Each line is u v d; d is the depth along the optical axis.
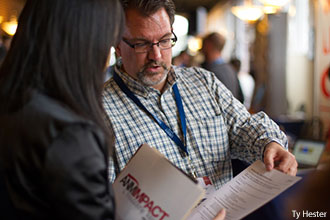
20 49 0.77
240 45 8.19
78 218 0.66
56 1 0.77
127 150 1.37
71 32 0.76
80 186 0.66
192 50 10.73
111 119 1.38
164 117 1.45
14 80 0.75
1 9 7.10
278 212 1.07
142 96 1.44
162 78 1.41
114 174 1.35
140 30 1.35
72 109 0.75
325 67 4.06
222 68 3.57
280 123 3.15
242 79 7.58
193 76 1.59
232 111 1.55
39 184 0.68
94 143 0.71
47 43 0.75
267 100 5.23
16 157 0.69
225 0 9.36
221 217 0.94
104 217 0.70
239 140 1.51
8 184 0.71
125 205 0.95
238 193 1.12
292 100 5.23
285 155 1.22
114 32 0.82
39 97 0.73
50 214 0.69
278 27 5.12
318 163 2.03
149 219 0.90
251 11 6.11
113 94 1.45
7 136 0.71
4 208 0.71
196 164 1.45
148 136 1.40
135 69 1.41
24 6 0.81
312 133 2.98
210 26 11.77
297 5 5.20
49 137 0.68
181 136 1.45
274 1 5.04
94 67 0.79
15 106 0.73
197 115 1.49
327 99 4.00
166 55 1.40
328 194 0.60
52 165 0.66
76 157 0.67
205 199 1.19
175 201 0.89
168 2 1.40
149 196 0.93
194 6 11.69
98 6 0.78
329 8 3.97
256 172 1.18
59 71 0.74
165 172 0.95
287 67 5.23
